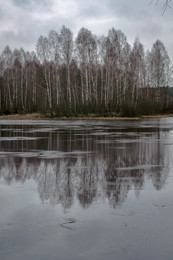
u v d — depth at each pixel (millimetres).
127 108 48062
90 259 3633
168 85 71625
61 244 3994
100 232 4336
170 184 6996
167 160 10320
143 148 13477
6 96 66500
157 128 26406
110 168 8906
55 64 52969
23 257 3678
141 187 6750
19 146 14258
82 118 46625
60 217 4914
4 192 6371
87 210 5230
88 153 11969
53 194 6219
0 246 3949
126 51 56062
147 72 66375
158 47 66938
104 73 57500
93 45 51656
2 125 31953
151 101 60125
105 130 24203
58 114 48781
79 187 6770
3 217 4934
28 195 6148
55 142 15898
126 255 3715
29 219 4836
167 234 4262
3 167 9070
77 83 59344
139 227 4496
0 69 69875
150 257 3668
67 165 9398
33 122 38312
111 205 5496
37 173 8234
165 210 5203
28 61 72000
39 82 66125
